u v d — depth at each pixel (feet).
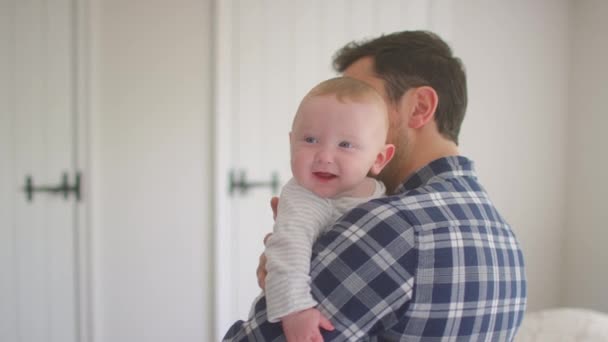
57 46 6.19
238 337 1.99
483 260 1.89
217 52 6.52
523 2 7.61
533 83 7.71
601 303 7.14
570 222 7.73
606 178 7.06
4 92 6.08
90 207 6.40
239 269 6.89
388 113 2.36
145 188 6.57
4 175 6.17
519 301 2.06
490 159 7.62
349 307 1.76
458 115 2.38
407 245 1.78
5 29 6.03
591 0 7.31
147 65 6.46
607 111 7.04
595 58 7.24
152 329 6.74
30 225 6.28
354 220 1.88
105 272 6.55
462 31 7.39
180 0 6.50
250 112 6.73
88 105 6.29
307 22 6.83
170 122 6.57
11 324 6.29
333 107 2.15
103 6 6.30
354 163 2.13
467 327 1.84
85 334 6.52
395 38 2.46
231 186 6.73
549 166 7.82
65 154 6.31
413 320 1.76
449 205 1.95
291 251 1.90
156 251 6.67
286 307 1.78
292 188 2.19
